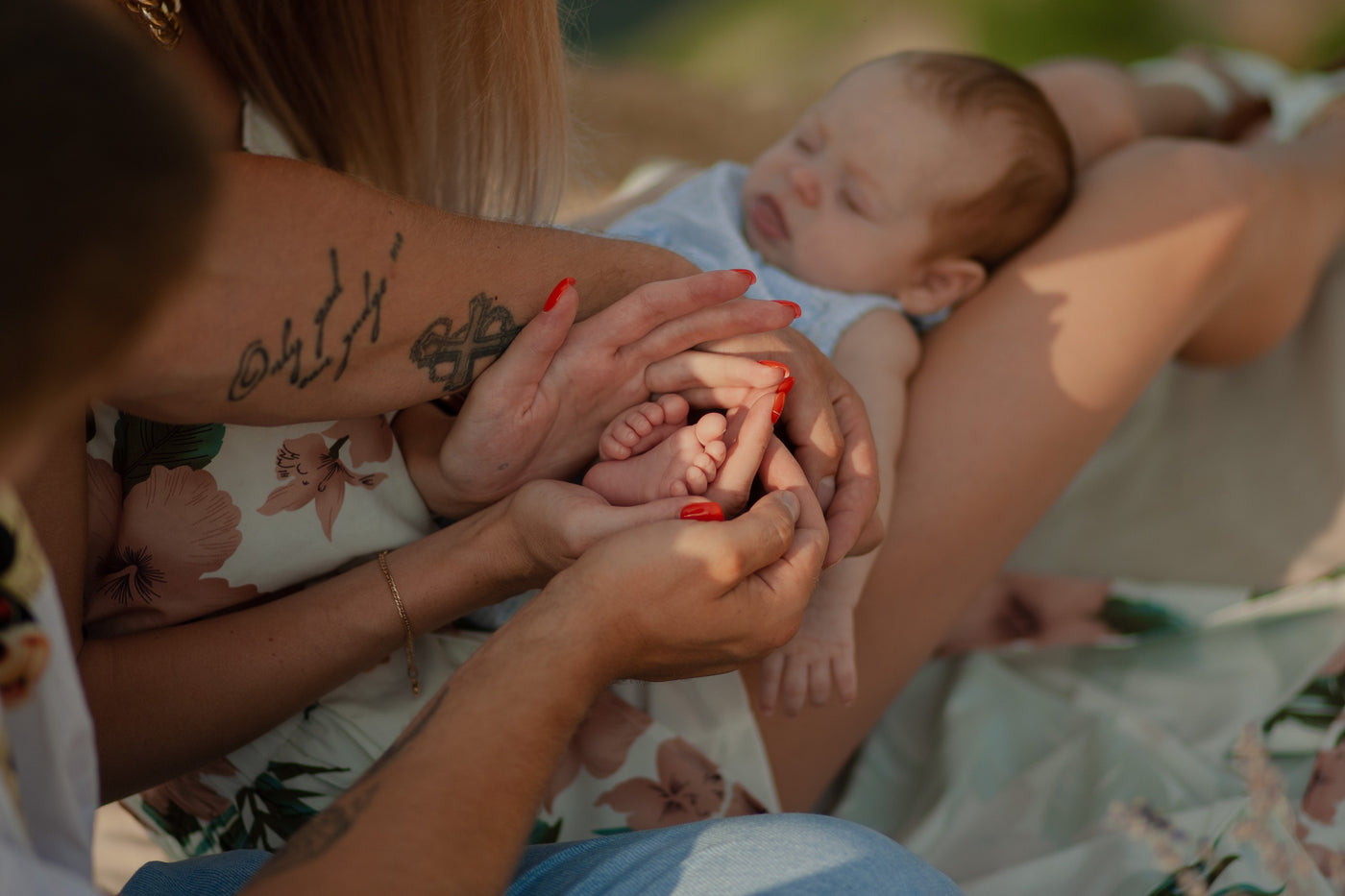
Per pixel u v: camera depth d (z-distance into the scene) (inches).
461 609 43.6
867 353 59.4
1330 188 70.6
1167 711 62.3
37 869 23.8
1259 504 75.0
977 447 57.9
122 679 39.4
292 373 35.4
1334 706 57.0
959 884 54.0
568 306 40.2
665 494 41.3
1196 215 60.8
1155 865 49.5
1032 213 65.4
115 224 18.4
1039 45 183.3
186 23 44.3
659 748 48.6
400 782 30.3
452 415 48.8
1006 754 60.7
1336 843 49.6
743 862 34.0
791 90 146.2
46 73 17.9
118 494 40.0
